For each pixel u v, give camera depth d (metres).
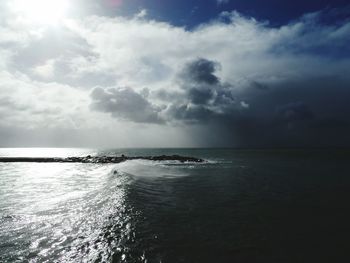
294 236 9.13
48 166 43.91
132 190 16.86
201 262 7.14
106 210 12.24
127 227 9.91
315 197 15.96
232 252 7.80
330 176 27.45
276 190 18.45
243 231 9.59
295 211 12.48
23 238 8.84
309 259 7.39
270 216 11.58
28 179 25.30
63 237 8.92
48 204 13.63
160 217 11.22
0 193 17.19
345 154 92.31
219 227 10.01
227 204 13.85
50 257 7.45
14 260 7.27
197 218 11.15
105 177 26.23
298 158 67.00
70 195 16.22
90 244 8.32
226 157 74.56
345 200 15.04
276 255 7.63
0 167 41.91
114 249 7.95
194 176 27.27
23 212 12.03
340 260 7.34
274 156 79.94
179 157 61.00
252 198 15.54
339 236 9.11
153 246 8.16
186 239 8.77
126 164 39.19
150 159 57.59
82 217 11.16
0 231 9.51
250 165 43.94
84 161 54.75
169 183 21.52
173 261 7.18
